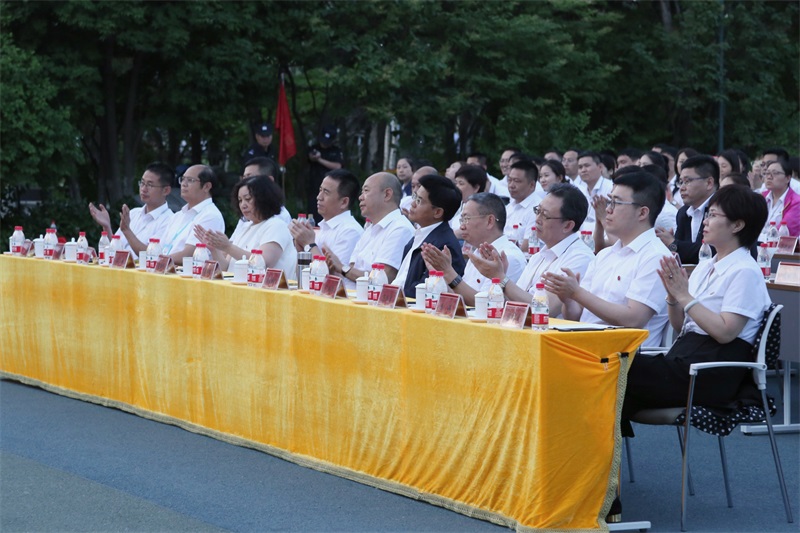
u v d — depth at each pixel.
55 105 16.88
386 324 5.24
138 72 17.97
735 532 4.81
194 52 17.53
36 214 17.39
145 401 6.89
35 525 4.86
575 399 4.52
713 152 24.06
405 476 5.21
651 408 4.99
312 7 18.23
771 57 23.64
